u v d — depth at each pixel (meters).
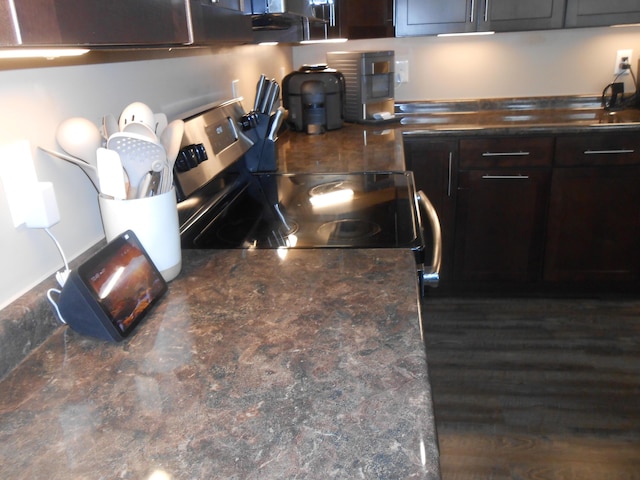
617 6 2.52
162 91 1.38
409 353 0.73
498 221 2.64
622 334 2.36
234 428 0.60
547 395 1.98
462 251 2.71
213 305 0.90
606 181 2.49
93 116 1.05
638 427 1.79
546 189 2.55
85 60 1.02
